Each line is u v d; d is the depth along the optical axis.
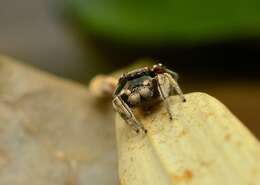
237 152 0.06
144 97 0.07
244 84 0.12
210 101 0.07
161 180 0.06
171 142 0.07
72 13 0.12
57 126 0.09
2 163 0.08
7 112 0.09
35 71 0.10
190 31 0.11
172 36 0.11
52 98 0.09
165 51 0.12
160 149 0.07
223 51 0.12
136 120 0.07
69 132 0.09
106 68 0.13
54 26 0.14
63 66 0.13
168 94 0.07
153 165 0.07
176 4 0.11
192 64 0.12
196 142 0.07
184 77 0.12
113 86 0.09
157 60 0.12
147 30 0.11
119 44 0.12
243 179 0.06
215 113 0.07
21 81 0.09
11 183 0.08
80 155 0.09
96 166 0.09
